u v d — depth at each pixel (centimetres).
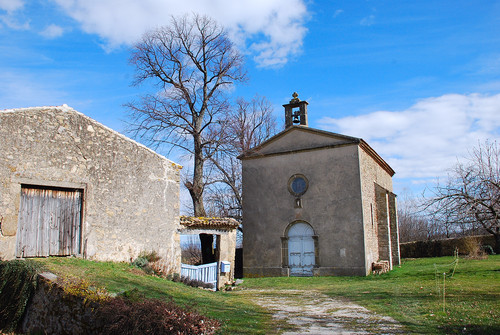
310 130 2158
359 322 865
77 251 1239
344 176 2052
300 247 2119
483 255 2364
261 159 2283
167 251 1496
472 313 864
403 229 4288
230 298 1247
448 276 1530
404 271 1948
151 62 2489
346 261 1978
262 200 2241
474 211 1494
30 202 1152
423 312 927
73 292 816
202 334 716
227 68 2592
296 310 1044
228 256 1809
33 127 1172
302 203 2130
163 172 1526
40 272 958
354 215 1998
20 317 933
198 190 2361
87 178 1282
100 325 738
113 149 1367
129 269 1267
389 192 2542
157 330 691
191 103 2486
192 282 1469
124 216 1366
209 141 2358
